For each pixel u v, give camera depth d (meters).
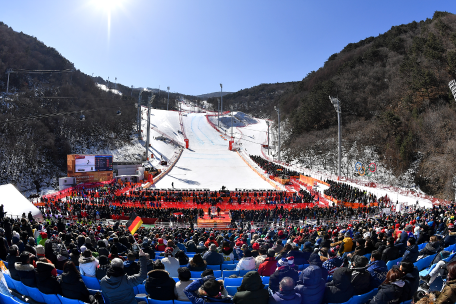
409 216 22.62
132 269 7.53
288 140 100.00
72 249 9.38
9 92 89.88
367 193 44.03
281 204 39.59
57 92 94.19
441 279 7.67
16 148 64.75
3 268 8.95
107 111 99.56
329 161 76.56
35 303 6.94
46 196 41.28
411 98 69.56
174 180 58.97
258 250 11.68
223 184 56.38
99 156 50.38
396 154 64.31
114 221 33.56
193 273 8.50
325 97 92.44
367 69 99.56
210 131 121.44
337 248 11.55
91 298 6.52
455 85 32.78
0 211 18.19
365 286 6.73
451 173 50.69
